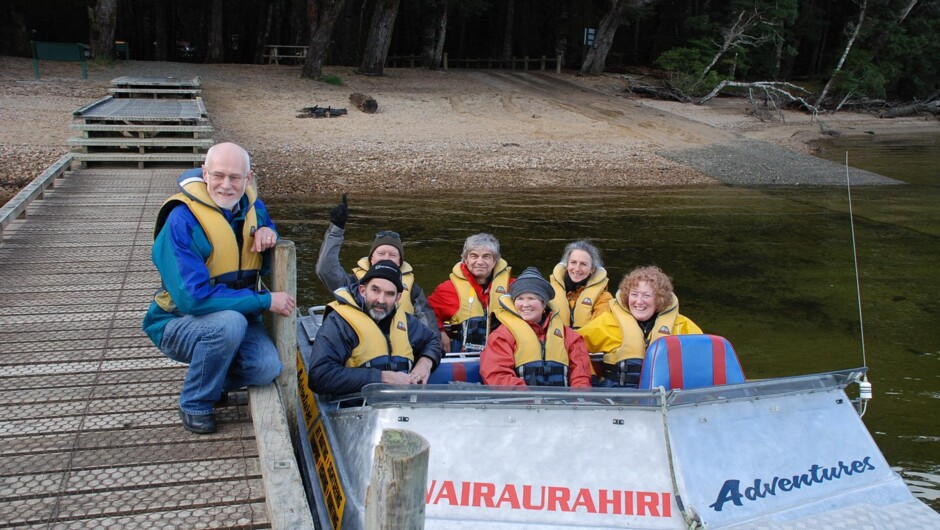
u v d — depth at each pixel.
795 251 11.38
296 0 34.88
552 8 40.81
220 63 33.12
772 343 7.27
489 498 3.38
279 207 13.30
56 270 6.45
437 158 18.09
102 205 9.16
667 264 10.34
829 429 3.88
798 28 39.12
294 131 19.53
